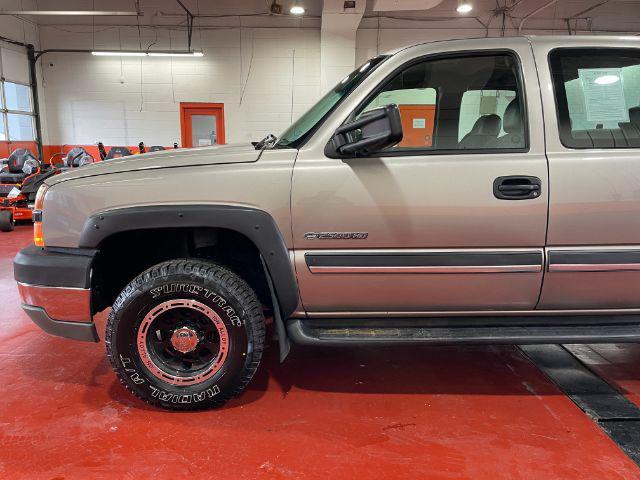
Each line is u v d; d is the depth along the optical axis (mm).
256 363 1951
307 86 11203
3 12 9430
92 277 1893
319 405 2041
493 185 1791
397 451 1704
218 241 2113
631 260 1853
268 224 1818
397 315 1988
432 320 2002
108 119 11453
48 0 10891
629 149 1848
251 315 1905
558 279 1874
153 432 1824
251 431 1833
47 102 11445
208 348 1963
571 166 1807
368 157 1824
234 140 11477
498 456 1674
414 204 1801
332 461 1646
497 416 1948
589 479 1549
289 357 2566
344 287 1897
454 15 10828
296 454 1688
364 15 10820
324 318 2020
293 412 1980
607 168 1810
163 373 1935
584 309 1969
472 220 1810
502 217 1808
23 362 2482
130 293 1857
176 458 1663
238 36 10984
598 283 1888
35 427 1855
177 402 1938
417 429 1852
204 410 1993
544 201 1803
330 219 1822
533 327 1983
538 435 1807
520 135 1891
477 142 1945
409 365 2461
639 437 1786
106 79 11266
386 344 1896
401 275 1868
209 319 1908
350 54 10312
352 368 2426
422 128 2014
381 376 2332
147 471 1593
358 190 1805
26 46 10891
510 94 1972
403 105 1993
